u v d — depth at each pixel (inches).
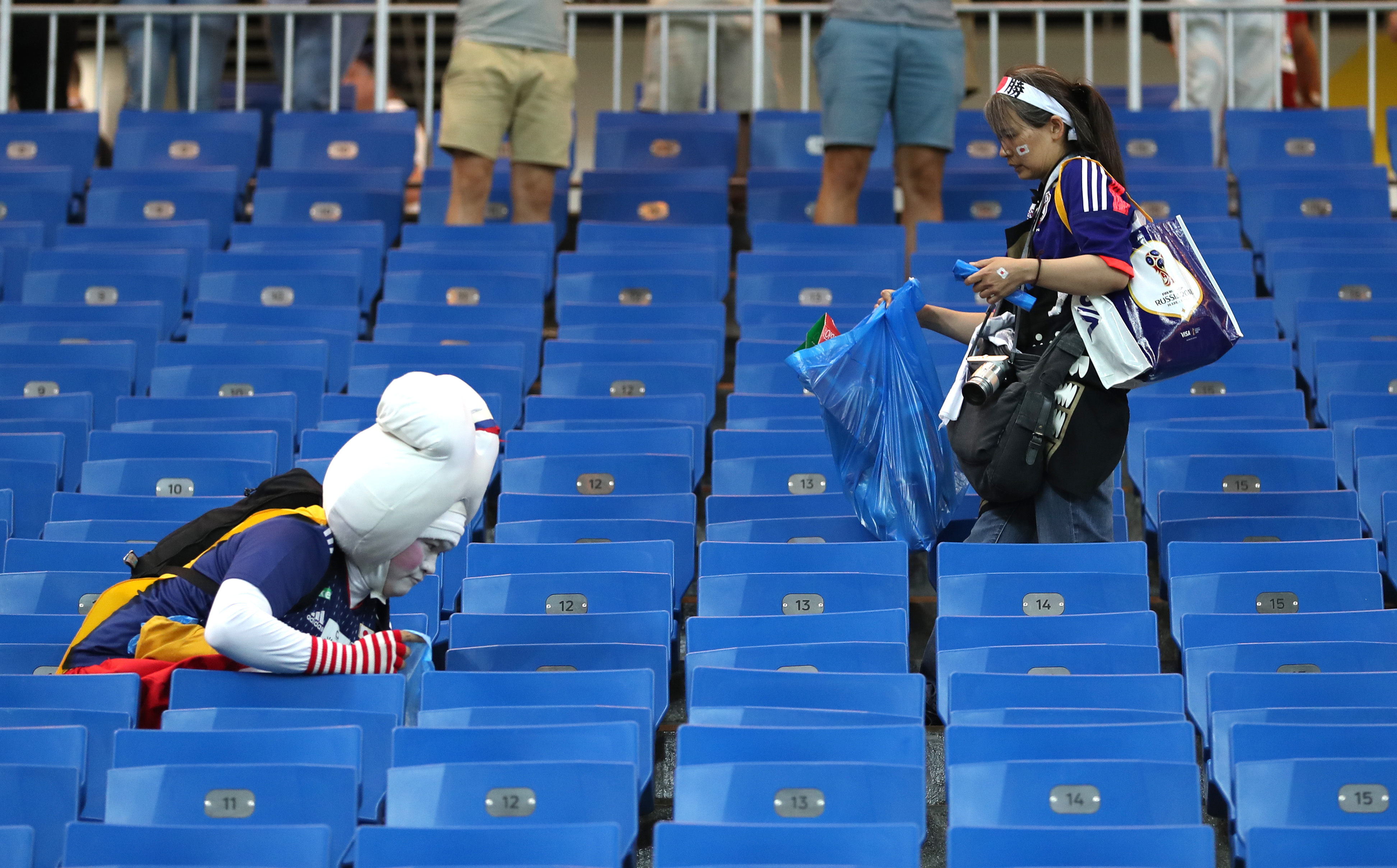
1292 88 1424.7
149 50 1220.5
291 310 865.5
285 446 719.7
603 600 547.8
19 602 555.8
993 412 566.3
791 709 444.1
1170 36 1296.8
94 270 928.9
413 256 930.1
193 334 840.3
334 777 404.8
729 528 623.5
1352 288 877.2
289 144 1171.3
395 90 1924.2
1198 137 1141.1
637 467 674.2
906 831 369.1
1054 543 561.0
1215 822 474.3
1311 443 679.1
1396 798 402.6
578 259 927.7
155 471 676.7
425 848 372.2
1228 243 961.5
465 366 769.6
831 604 540.7
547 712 444.1
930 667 549.3
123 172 1094.4
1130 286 546.9
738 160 1245.1
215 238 1040.8
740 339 866.8
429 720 446.0
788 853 371.2
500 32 998.4
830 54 1000.9
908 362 609.3
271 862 376.2
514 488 674.8
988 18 1961.1
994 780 401.4
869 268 916.6
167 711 450.6
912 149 1013.2
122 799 406.0
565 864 370.6
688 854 371.9
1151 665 478.3
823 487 671.1
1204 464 667.4
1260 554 561.3
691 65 1228.5
